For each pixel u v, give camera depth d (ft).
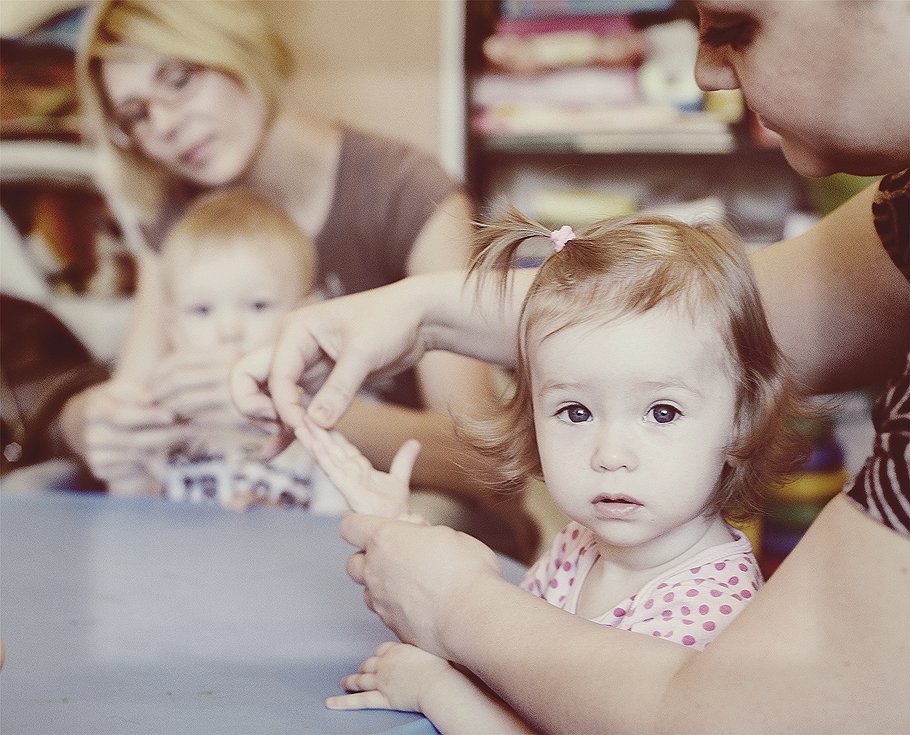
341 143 8.08
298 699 2.43
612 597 2.62
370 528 2.50
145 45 8.10
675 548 2.56
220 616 3.15
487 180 8.99
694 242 2.65
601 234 2.75
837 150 1.99
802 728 1.69
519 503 6.82
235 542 4.19
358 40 8.36
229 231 7.82
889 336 2.85
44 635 2.94
